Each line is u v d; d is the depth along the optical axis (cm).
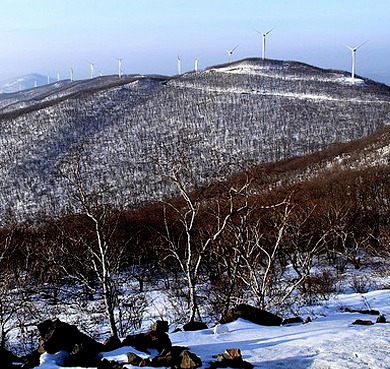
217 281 1906
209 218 2442
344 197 4041
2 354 815
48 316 1992
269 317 1074
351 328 939
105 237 1588
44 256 2059
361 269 3144
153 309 2158
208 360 756
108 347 849
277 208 2427
